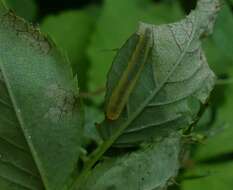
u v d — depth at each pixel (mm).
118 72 151
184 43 154
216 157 235
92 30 260
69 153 145
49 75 143
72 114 145
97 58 250
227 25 245
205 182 230
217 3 159
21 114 142
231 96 242
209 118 234
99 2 273
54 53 144
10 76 141
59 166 145
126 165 151
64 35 258
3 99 142
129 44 151
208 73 156
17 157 144
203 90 156
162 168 153
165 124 153
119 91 149
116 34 254
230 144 236
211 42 249
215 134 234
